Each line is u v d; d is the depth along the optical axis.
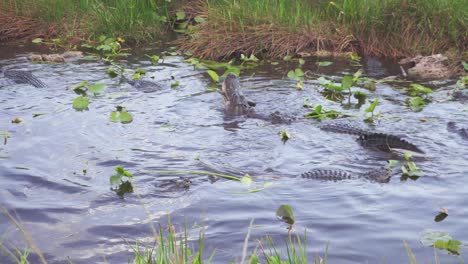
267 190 6.96
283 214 6.27
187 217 6.31
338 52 12.88
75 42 14.00
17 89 10.73
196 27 13.66
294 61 12.60
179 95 10.55
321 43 13.04
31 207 6.54
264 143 8.45
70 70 12.03
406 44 12.82
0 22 14.43
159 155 7.99
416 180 7.21
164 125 9.12
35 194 6.86
